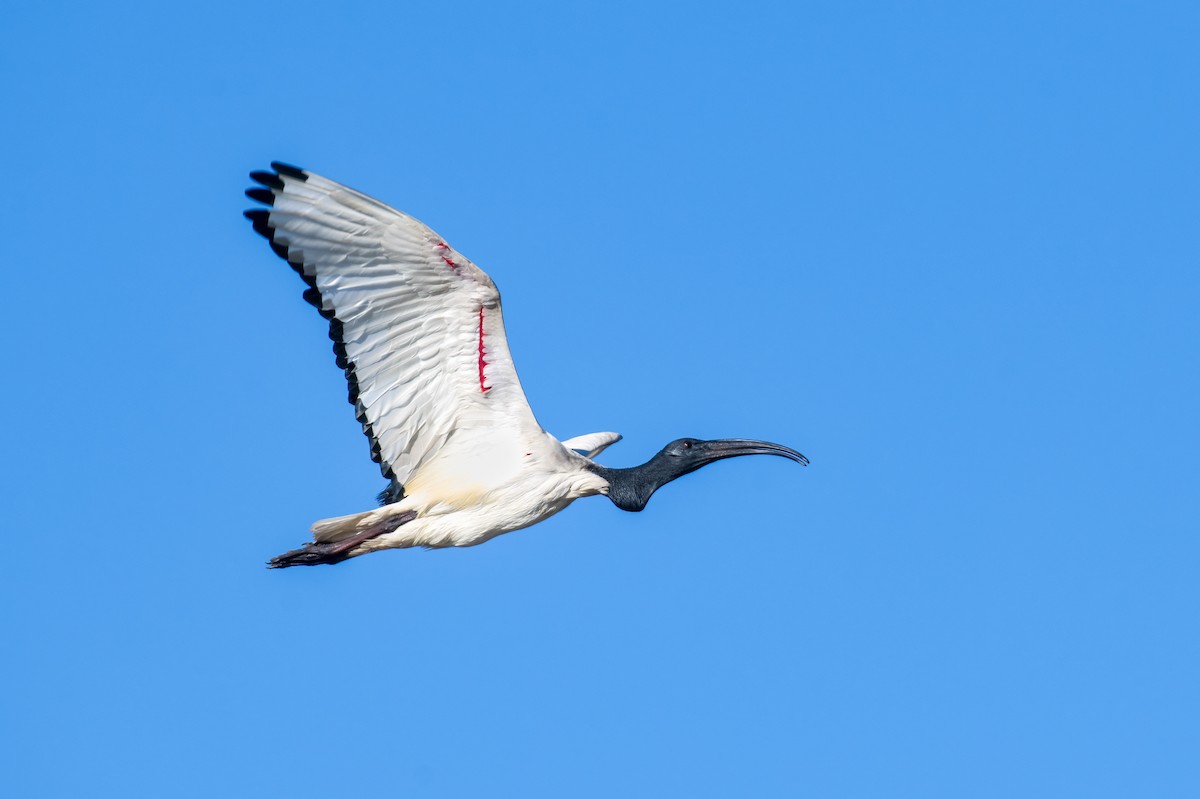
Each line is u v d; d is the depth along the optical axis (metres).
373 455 13.95
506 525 14.59
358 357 13.44
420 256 13.09
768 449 16.05
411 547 14.63
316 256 12.98
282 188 12.75
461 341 13.73
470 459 14.32
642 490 15.58
